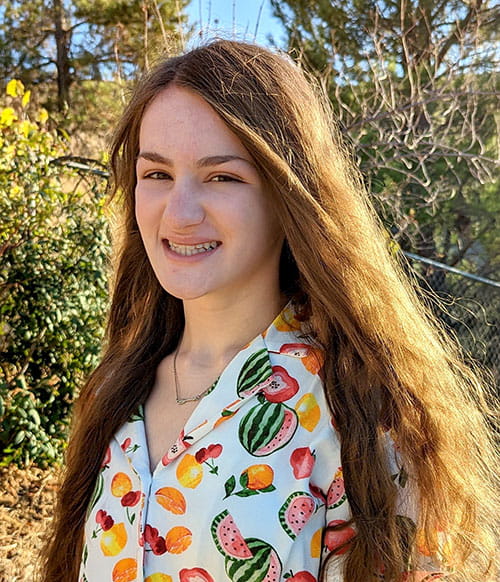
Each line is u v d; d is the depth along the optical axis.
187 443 1.24
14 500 3.87
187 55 1.27
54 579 1.50
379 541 1.15
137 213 1.31
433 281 6.99
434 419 1.26
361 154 7.26
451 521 1.24
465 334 6.70
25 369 4.13
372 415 1.22
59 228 4.21
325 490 1.21
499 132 7.09
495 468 1.45
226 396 1.26
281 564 1.15
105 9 10.09
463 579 1.28
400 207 7.31
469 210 8.41
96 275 4.13
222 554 1.16
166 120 1.22
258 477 1.19
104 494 1.34
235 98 1.21
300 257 1.26
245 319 1.34
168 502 1.23
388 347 1.27
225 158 1.20
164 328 1.55
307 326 1.33
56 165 4.54
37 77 11.12
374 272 1.30
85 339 4.18
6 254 3.98
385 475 1.18
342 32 7.73
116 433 1.42
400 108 6.11
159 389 1.44
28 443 4.02
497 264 8.62
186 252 1.25
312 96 1.33
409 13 7.65
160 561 1.21
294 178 1.22
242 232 1.23
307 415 1.24
